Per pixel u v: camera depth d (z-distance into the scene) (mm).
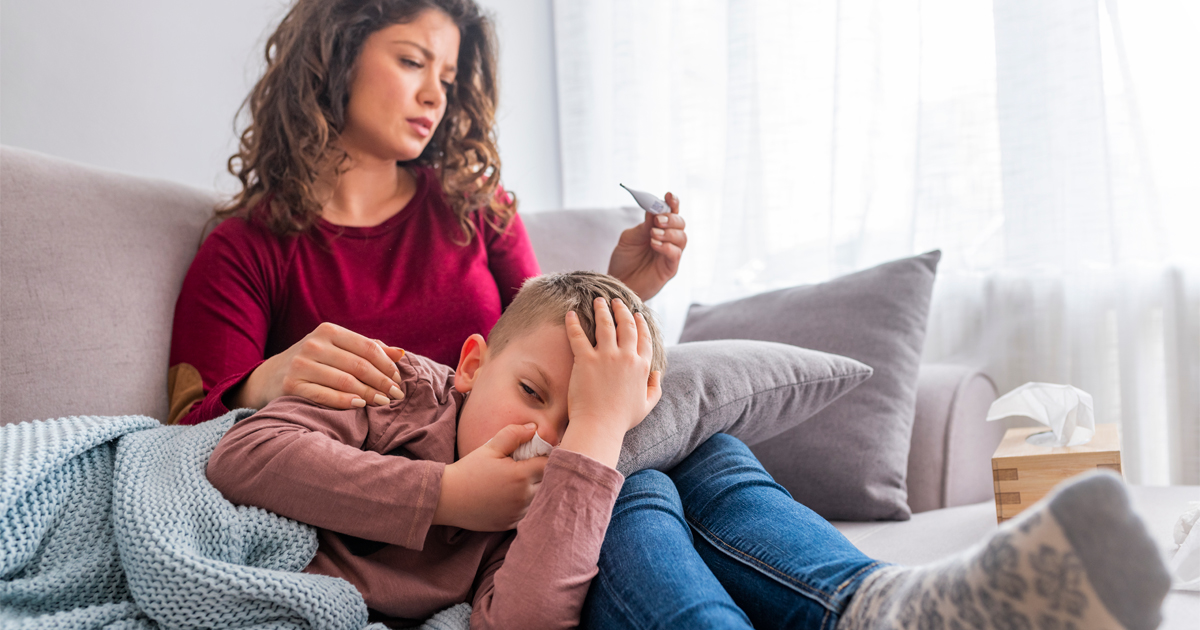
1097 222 1560
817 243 1973
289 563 755
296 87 1328
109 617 696
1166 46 1506
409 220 1416
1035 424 1586
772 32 1987
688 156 2160
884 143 1837
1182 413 1480
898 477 1280
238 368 1195
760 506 829
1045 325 1632
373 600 771
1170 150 1508
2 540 697
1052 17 1587
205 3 1842
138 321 1198
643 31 2256
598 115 2363
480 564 850
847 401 1321
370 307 1321
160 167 1792
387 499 764
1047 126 1599
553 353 863
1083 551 446
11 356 1053
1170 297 1484
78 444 792
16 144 1621
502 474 782
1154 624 450
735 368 1056
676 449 961
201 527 736
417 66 1354
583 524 734
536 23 2391
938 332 1759
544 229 1709
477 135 1539
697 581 681
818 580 676
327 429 845
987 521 1163
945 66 1727
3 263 1076
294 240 1323
